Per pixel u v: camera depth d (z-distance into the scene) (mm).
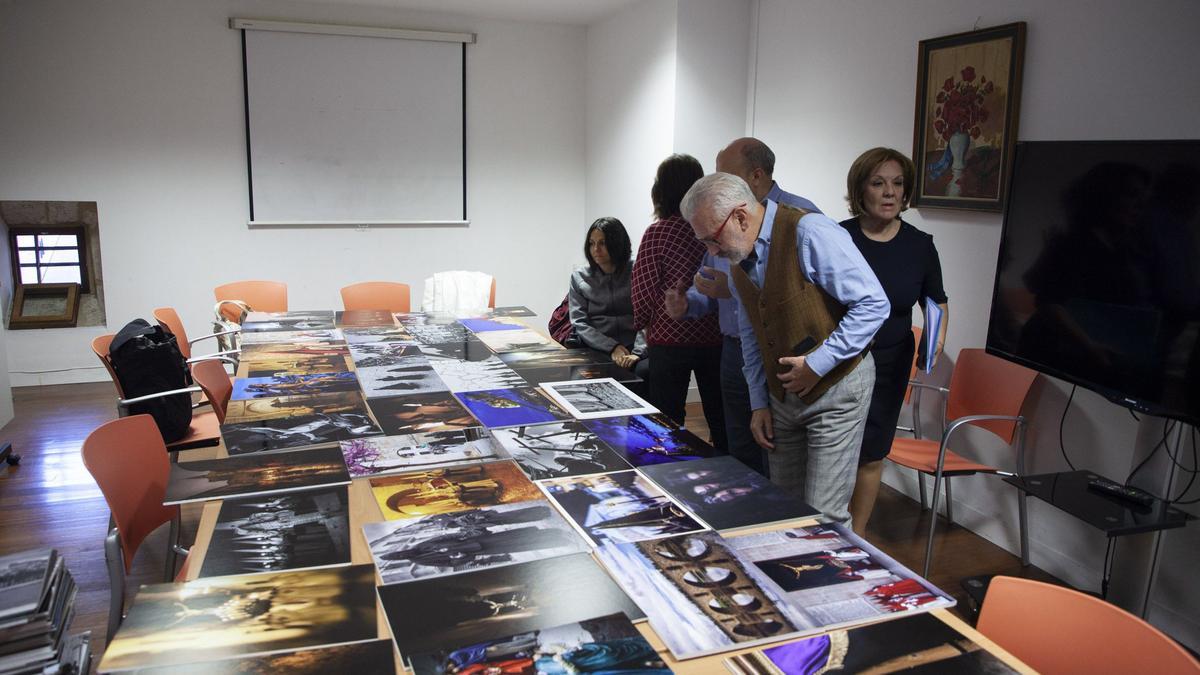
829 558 1494
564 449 2045
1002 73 3094
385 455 1984
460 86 6125
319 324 3789
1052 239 2559
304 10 5680
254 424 2217
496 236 6449
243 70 5621
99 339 3207
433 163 6172
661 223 2975
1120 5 2658
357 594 1329
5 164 5262
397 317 4020
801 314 2012
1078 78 2822
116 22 5316
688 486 1812
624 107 5676
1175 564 2574
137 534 2004
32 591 1274
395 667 1143
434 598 1317
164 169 5582
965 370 3232
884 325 2592
